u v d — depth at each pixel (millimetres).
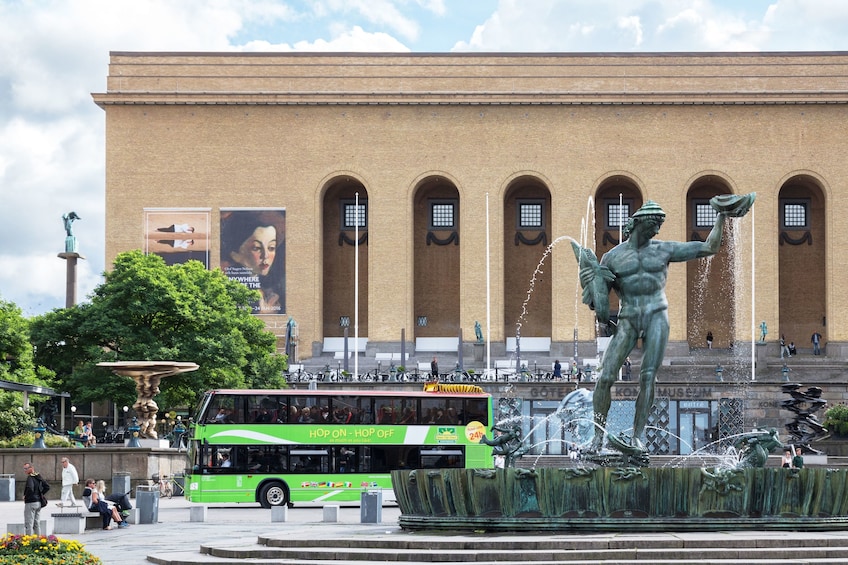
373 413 52656
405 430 52750
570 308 97125
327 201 103312
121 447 55875
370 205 98125
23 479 54625
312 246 97875
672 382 74500
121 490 44969
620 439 29672
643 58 98750
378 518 40812
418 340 100438
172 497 58562
